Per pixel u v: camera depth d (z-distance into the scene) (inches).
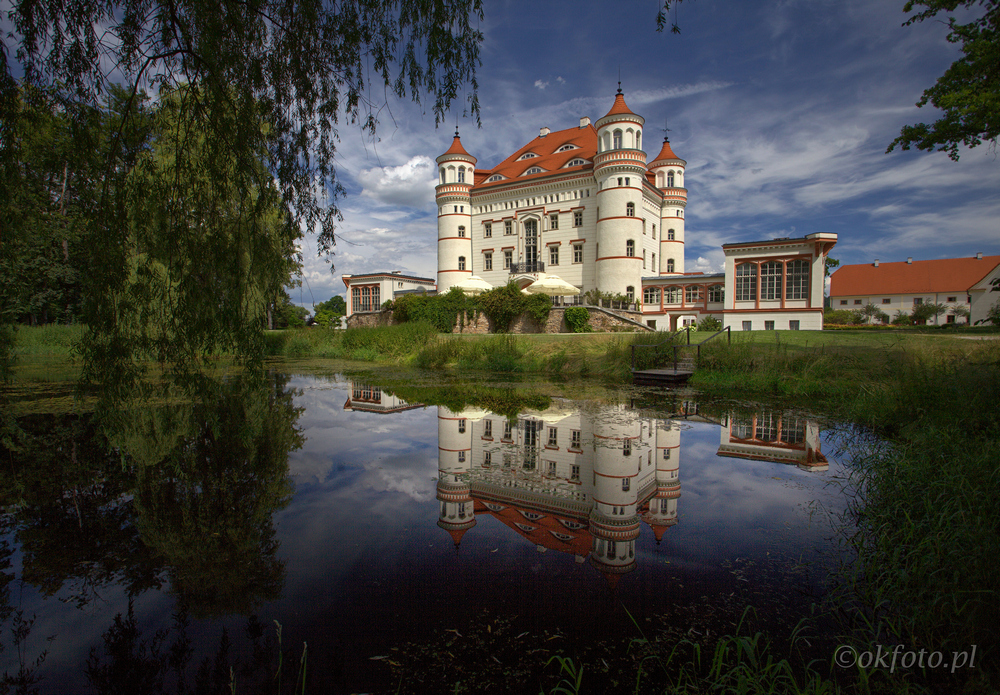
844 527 166.1
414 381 576.1
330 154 240.4
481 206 1692.9
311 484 213.6
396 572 136.6
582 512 180.9
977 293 1863.9
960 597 112.1
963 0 382.6
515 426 327.3
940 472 171.8
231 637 109.3
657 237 1664.6
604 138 1427.2
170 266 211.9
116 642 107.8
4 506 192.4
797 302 1069.8
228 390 446.9
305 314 2231.8
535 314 1180.5
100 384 202.2
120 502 195.9
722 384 498.6
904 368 374.0
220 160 201.3
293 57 219.6
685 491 203.5
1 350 343.3
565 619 114.0
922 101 456.4
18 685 93.9
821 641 107.0
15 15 169.8
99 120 188.7
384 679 94.3
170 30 187.8
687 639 106.8
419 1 215.9
